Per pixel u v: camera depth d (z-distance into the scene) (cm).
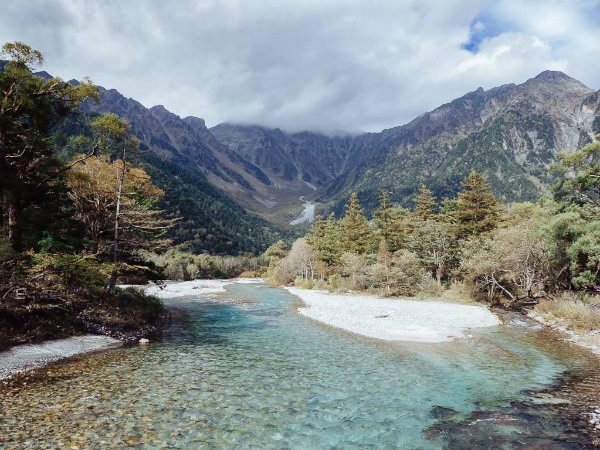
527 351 1998
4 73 2120
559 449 921
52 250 2234
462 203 5597
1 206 2345
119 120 2600
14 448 863
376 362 1806
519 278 4178
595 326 2389
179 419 1091
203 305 4384
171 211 15500
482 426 1076
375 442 982
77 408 1136
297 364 1766
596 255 2738
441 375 1592
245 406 1220
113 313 2478
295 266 8381
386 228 6588
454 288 4903
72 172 2570
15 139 2219
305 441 983
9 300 1895
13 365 1568
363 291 5750
